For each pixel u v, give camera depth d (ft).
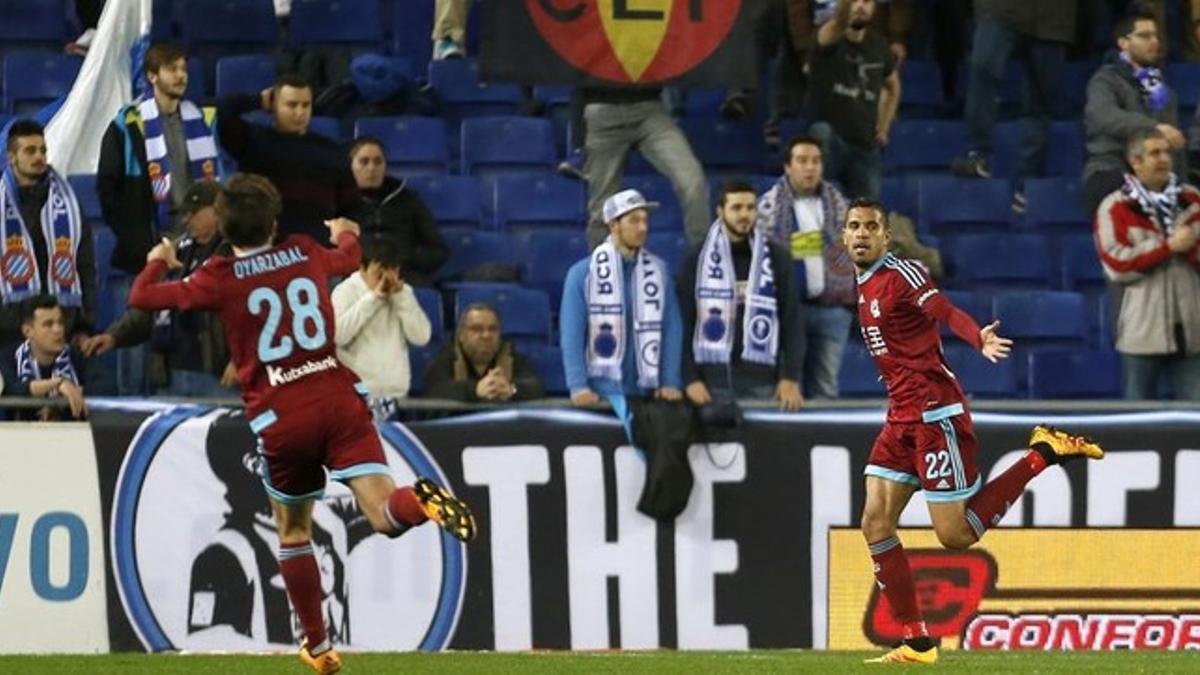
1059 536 119.85
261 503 116.06
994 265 153.07
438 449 117.50
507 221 151.02
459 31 162.40
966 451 95.25
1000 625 119.34
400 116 156.15
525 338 140.77
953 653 111.24
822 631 119.03
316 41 163.73
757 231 125.70
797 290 126.00
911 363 94.94
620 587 117.91
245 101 128.88
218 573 115.65
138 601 114.83
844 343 133.69
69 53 158.10
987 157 158.51
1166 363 133.49
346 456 78.59
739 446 119.34
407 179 149.59
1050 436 97.86
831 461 119.65
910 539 119.44
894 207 155.94
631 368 122.52
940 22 168.45
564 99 162.61
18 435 114.32
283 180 129.29
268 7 164.25
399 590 116.47
